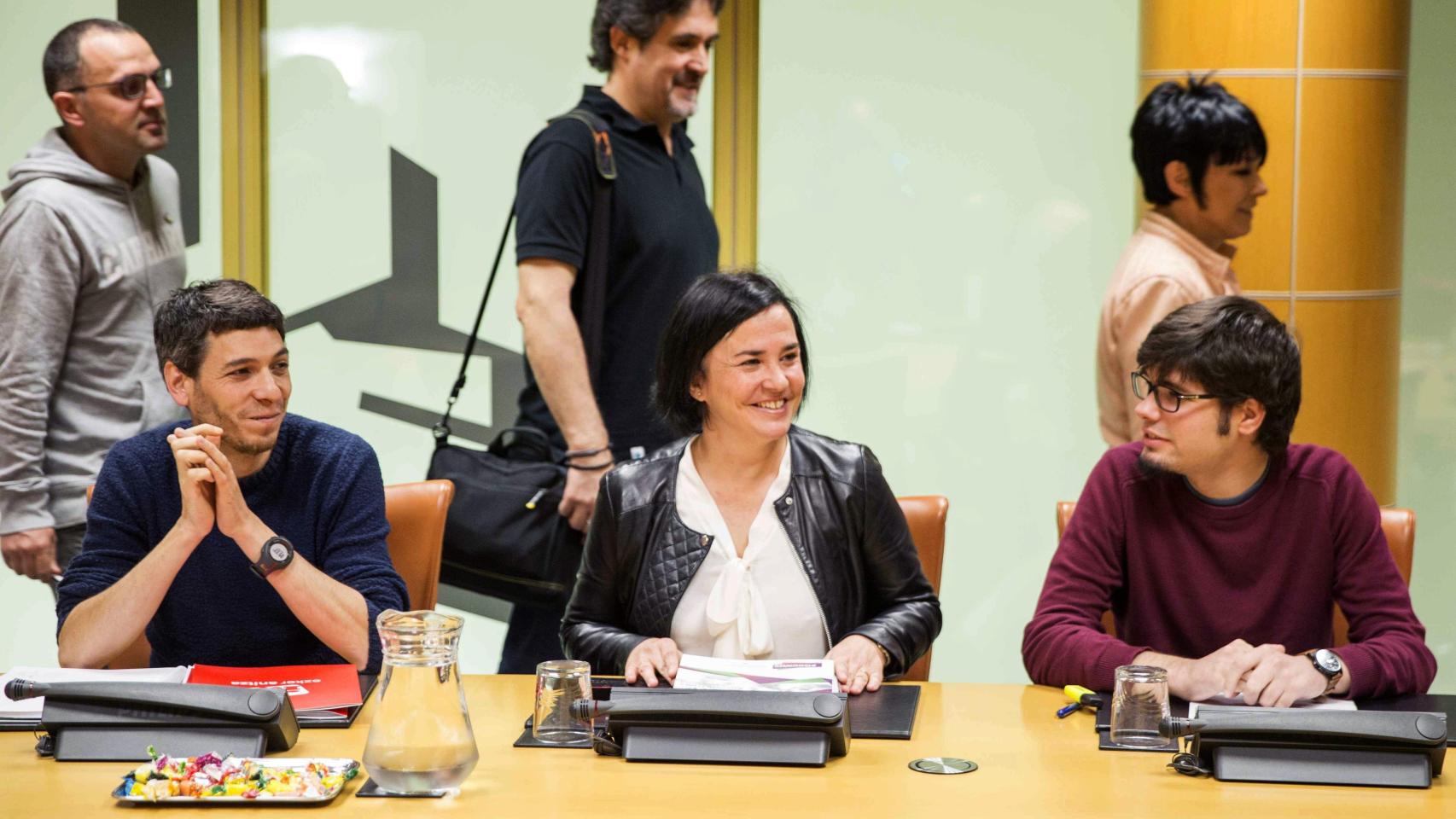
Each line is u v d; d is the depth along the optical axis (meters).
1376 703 1.96
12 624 3.68
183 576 2.15
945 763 1.71
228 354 2.08
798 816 1.52
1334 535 2.17
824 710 1.72
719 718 1.73
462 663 3.72
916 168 3.66
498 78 3.66
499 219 3.68
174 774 1.60
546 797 1.59
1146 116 3.26
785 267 3.70
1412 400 3.70
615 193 3.16
